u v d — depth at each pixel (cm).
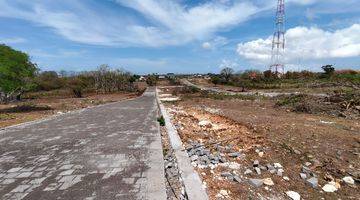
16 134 984
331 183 496
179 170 553
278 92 3331
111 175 545
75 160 649
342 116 1231
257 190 477
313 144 707
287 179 518
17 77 1819
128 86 5119
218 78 6125
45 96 3644
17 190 482
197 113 1555
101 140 857
